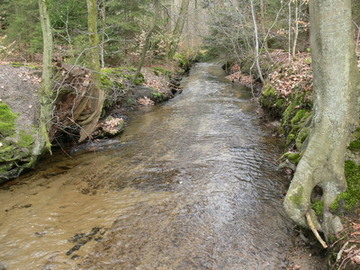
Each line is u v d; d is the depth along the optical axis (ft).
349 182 13.24
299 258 12.96
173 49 68.85
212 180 20.33
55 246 14.12
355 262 10.33
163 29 63.93
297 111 26.73
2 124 22.30
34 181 20.76
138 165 23.24
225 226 15.37
